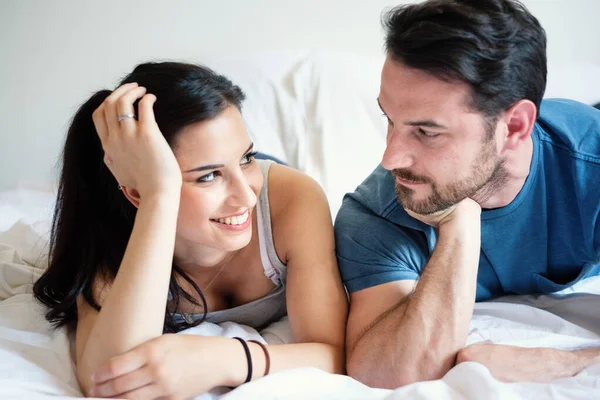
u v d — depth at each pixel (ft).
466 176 3.40
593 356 3.43
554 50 7.34
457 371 3.12
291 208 3.91
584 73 6.60
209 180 3.35
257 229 3.90
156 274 3.20
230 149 3.29
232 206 3.40
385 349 3.45
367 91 6.16
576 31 7.27
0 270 4.34
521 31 3.20
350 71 6.27
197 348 3.17
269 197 3.96
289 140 5.85
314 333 3.64
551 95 6.34
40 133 7.07
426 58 3.10
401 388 3.01
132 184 3.40
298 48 7.13
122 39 6.91
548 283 4.21
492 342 3.63
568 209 3.93
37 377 3.17
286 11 7.02
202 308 4.06
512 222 3.94
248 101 6.07
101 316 3.22
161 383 3.06
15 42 6.81
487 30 3.09
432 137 3.29
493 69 3.14
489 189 3.73
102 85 7.00
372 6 7.04
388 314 3.59
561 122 3.96
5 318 3.78
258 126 5.90
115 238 3.80
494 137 3.39
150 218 3.22
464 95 3.16
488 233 3.97
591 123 4.00
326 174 5.63
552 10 7.19
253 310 4.12
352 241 3.84
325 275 3.76
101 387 3.09
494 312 4.18
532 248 4.08
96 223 3.80
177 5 6.88
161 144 3.20
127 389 3.06
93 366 3.21
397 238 3.81
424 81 3.15
